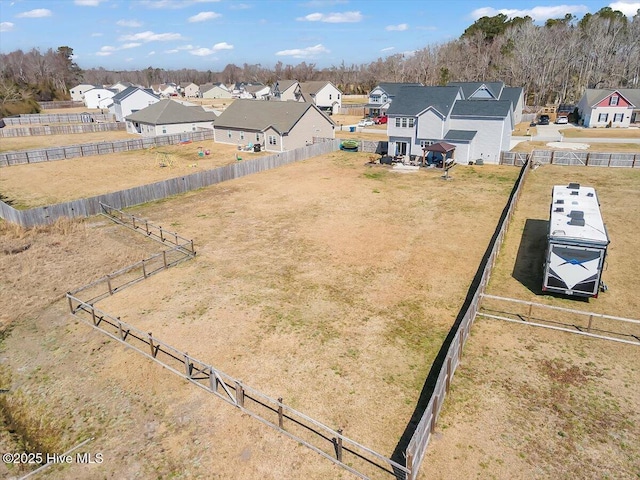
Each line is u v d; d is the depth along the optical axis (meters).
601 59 97.69
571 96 94.25
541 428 11.16
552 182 35.38
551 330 15.55
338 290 18.58
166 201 31.77
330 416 11.84
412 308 17.14
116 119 77.19
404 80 125.06
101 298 18.31
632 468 9.96
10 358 14.65
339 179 37.75
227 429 11.47
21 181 36.66
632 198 30.38
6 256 22.25
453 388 12.66
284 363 13.98
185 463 10.47
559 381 12.89
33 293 18.81
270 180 37.56
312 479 10.02
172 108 60.34
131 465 10.48
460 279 19.47
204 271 20.56
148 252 22.88
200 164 43.44
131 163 43.69
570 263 16.94
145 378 13.47
